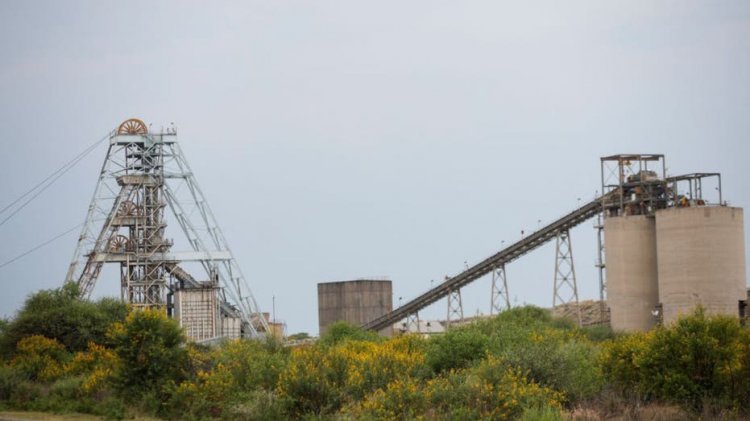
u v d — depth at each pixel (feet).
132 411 352.28
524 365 319.27
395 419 282.97
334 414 303.07
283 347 428.56
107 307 520.42
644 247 591.37
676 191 588.09
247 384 343.67
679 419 286.46
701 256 555.28
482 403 284.41
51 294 515.50
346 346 418.92
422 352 391.24
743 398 303.48
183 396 347.97
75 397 378.53
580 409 300.61
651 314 588.91
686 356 307.99
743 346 310.86
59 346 471.62
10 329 491.31
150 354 365.61
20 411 369.71
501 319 531.91
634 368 324.80
